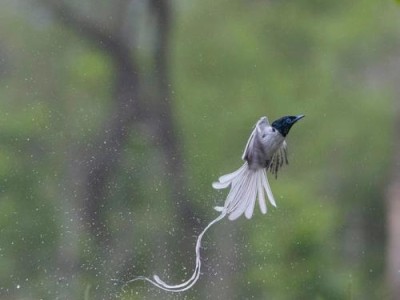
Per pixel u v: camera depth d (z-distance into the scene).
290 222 46.59
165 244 43.94
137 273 42.25
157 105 54.72
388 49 57.12
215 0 58.41
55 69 55.62
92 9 56.56
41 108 53.84
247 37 57.56
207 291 42.47
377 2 57.12
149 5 56.59
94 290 36.97
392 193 52.75
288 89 56.81
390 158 54.16
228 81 56.94
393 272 48.34
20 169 48.84
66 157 50.31
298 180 53.62
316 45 58.03
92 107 54.31
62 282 40.72
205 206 46.44
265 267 43.78
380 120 55.56
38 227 44.94
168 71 56.72
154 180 48.62
